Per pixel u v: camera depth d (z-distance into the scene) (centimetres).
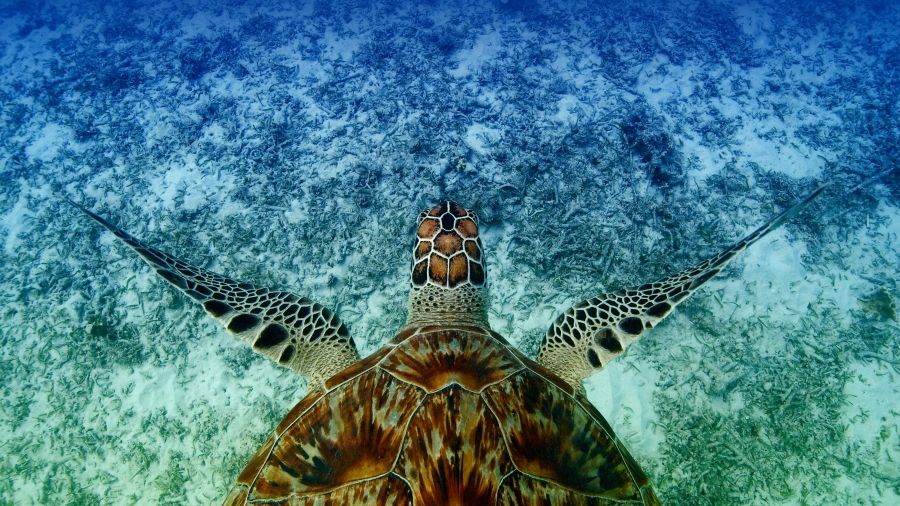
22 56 235
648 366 118
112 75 208
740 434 110
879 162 159
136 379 122
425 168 151
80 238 148
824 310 127
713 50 211
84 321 130
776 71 201
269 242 138
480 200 138
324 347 80
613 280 127
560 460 56
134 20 254
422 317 77
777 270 133
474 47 216
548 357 82
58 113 196
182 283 79
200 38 229
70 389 122
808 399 114
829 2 247
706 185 153
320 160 163
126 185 163
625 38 216
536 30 226
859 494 106
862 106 185
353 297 128
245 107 190
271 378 120
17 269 143
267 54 218
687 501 104
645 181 150
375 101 184
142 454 113
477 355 63
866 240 141
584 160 154
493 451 52
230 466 110
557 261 129
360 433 56
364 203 145
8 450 116
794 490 106
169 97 198
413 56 208
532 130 168
